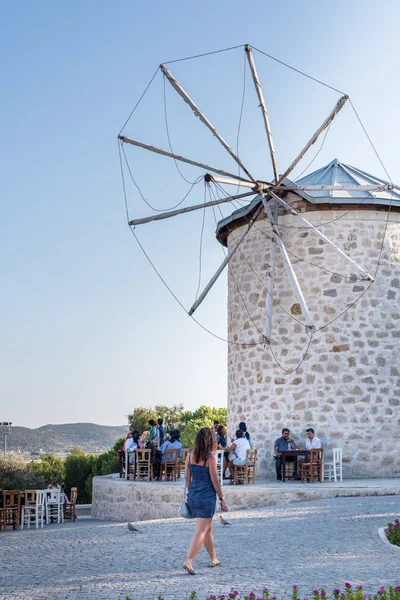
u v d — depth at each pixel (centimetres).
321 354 1841
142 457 1788
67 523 1789
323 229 1888
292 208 1814
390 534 948
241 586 712
